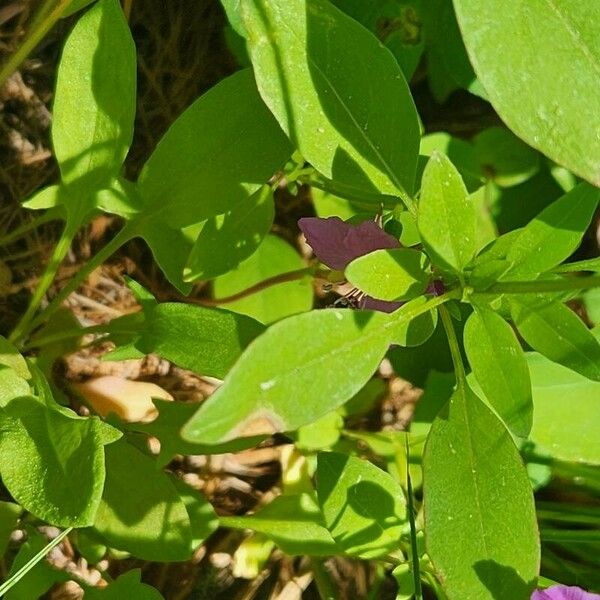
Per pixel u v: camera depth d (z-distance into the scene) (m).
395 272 0.20
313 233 0.23
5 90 0.30
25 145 0.30
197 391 0.32
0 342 0.23
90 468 0.20
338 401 0.18
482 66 0.18
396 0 0.30
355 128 0.21
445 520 0.20
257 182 0.24
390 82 0.21
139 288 0.24
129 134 0.23
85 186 0.24
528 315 0.20
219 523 0.26
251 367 0.17
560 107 0.19
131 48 0.22
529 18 0.18
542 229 0.20
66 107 0.23
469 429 0.20
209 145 0.24
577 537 0.29
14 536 0.28
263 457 0.31
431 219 0.19
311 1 0.20
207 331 0.23
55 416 0.21
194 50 0.32
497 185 0.32
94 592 0.23
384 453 0.30
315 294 0.31
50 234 0.30
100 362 0.31
